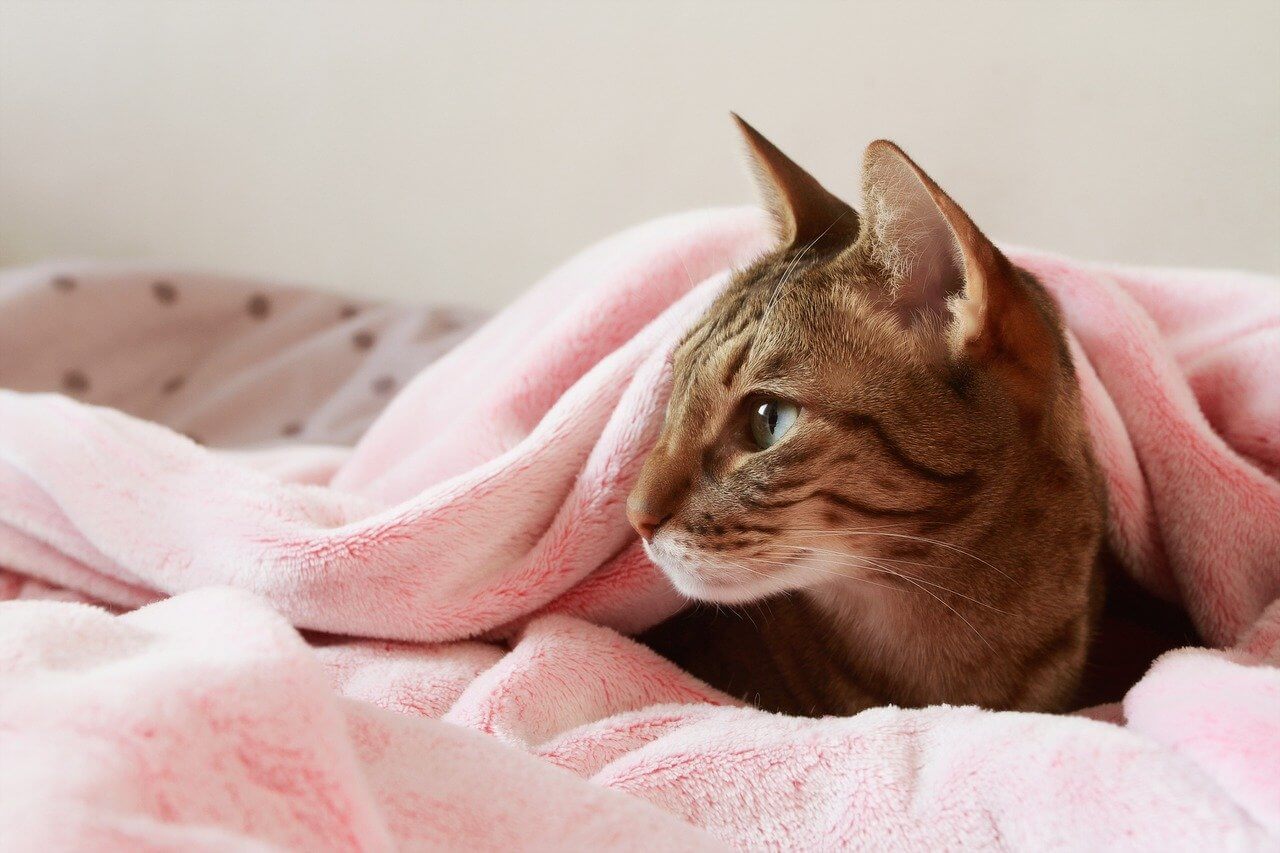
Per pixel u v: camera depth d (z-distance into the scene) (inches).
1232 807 15.4
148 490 20.9
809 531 18.7
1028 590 19.5
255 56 36.9
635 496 19.1
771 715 18.4
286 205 38.6
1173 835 15.4
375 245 38.5
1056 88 30.9
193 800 13.9
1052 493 19.3
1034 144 31.5
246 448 29.3
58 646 15.0
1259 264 30.6
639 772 17.4
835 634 20.6
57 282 32.4
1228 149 30.0
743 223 23.2
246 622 15.4
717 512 18.8
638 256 22.7
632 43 34.1
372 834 14.4
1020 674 19.9
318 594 19.9
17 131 39.0
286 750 14.3
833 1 31.9
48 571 21.5
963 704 20.0
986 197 32.4
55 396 22.2
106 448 21.1
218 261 39.7
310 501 21.1
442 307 36.0
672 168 35.1
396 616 20.0
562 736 18.3
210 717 14.2
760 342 19.0
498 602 20.3
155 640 15.5
